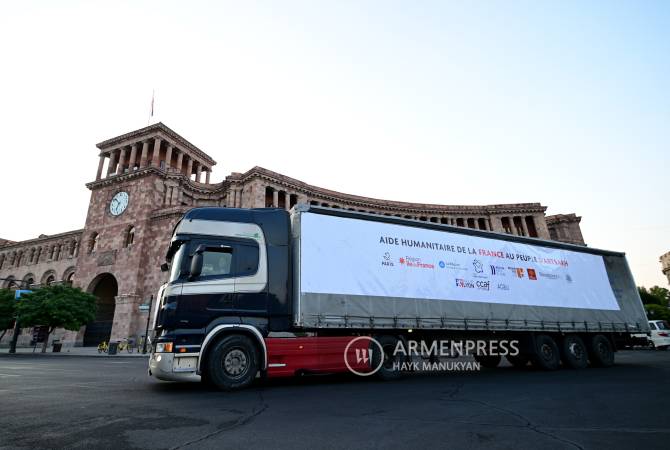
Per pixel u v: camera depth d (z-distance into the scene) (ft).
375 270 35.88
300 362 30.55
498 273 42.60
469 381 33.58
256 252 32.32
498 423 17.94
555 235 194.59
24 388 30.01
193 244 30.66
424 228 40.29
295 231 34.63
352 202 172.04
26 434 15.81
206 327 28.71
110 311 157.58
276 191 152.46
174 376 26.89
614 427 17.21
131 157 169.27
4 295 136.15
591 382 32.14
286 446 14.40
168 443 14.70
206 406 22.07
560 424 17.78
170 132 169.89
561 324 44.42
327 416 19.42
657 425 17.52
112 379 37.09
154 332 30.07
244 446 14.38
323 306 32.53
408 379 35.24
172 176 161.38
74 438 15.26
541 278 45.39
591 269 50.03
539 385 30.60
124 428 16.88
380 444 14.69
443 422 18.13
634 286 52.90
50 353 109.09
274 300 31.48
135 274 139.85
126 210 155.84
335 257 34.53
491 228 184.34
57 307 114.42
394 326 34.88
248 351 29.43
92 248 161.79
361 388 29.50
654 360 54.39
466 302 39.24
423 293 37.37
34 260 208.44
